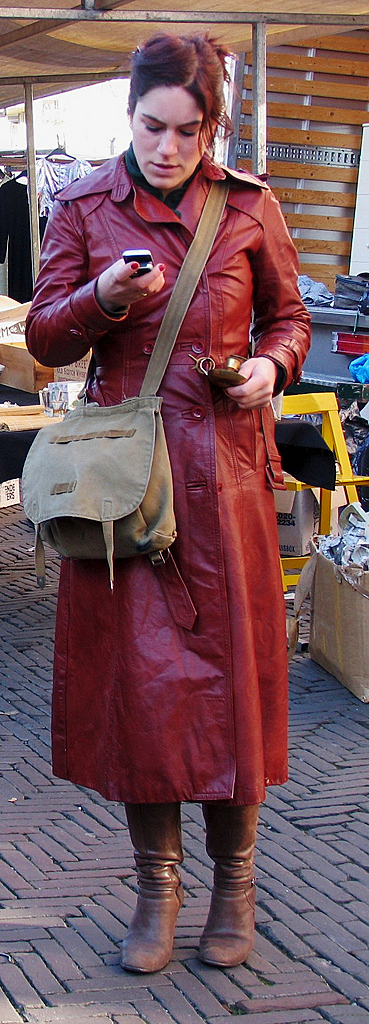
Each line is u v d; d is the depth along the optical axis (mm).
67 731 2404
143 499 2170
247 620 2277
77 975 2451
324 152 9461
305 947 2641
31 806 3422
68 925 2680
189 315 2215
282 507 5379
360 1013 2377
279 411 4605
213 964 2475
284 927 2727
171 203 2234
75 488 2184
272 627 2377
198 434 2238
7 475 4504
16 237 11203
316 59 9242
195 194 2230
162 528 2178
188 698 2258
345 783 3643
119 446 2203
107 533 2146
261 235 2297
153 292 2105
